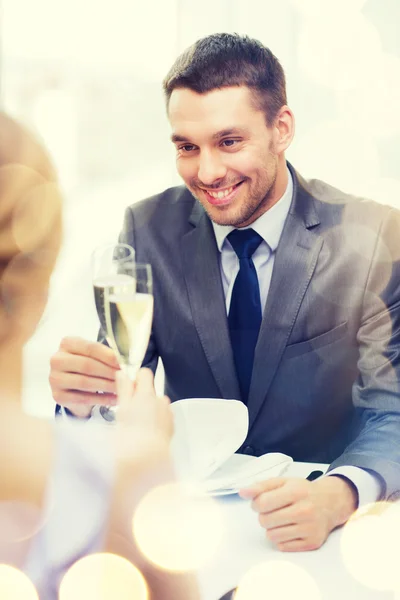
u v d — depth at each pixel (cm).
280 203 161
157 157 410
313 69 311
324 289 157
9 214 52
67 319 417
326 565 91
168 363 170
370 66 305
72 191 417
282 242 159
